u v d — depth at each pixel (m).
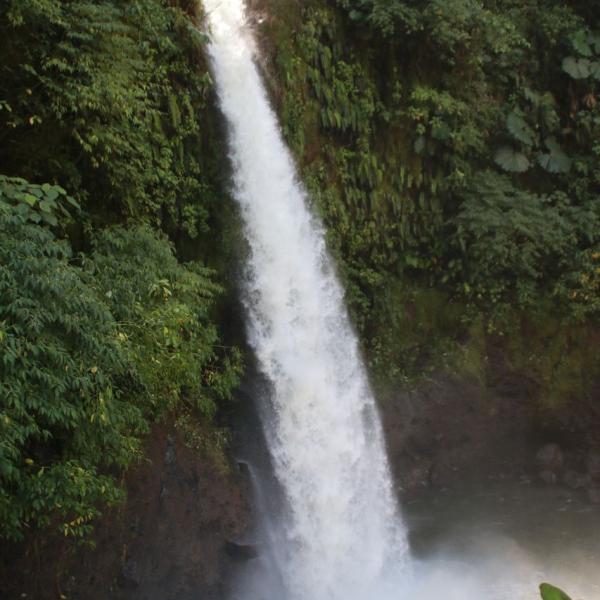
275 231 10.42
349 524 10.30
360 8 11.66
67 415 6.01
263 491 9.43
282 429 9.98
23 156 8.05
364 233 11.85
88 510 6.74
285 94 10.80
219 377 9.40
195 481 8.75
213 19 10.27
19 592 7.12
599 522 11.03
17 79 7.64
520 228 12.01
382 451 11.36
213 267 9.94
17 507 6.02
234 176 10.11
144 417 8.12
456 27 11.93
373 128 12.00
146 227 8.62
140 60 8.32
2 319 5.69
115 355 6.26
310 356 10.66
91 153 8.38
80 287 6.13
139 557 8.05
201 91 9.72
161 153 9.31
